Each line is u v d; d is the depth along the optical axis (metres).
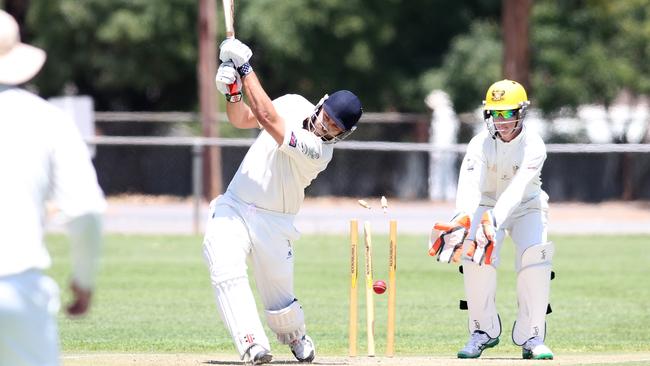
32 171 17.00
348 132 28.52
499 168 30.44
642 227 86.25
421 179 113.19
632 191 111.75
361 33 116.75
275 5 115.00
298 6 114.50
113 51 121.19
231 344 36.00
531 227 31.02
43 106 17.30
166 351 34.19
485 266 30.72
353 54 116.75
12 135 17.03
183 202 108.12
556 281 56.75
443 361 29.84
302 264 62.44
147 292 50.62
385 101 122.44
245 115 28.70
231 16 27.98
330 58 118.25
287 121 27.84
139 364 28.69
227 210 28.53
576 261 65.62
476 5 125.38
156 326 40.62
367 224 30.91
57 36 120.19
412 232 80.56
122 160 114.62
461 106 120.19
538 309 31.09
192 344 35.91
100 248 17.22
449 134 110.25
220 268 28.19
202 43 101.56
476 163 30.61
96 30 117.94
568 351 35.19
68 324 40.81
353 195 114.62
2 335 16.69
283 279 29.06
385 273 59.28
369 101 121.62
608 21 118.44
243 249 28.42
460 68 118.81
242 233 28.39
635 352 34.88
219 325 41.09
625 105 127.81
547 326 41.69
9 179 16.91
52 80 122.94
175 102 130.75
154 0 117.38
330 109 28.14
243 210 28.42
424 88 119.94
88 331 39.06
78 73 126.00
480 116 112.00
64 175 17.09
